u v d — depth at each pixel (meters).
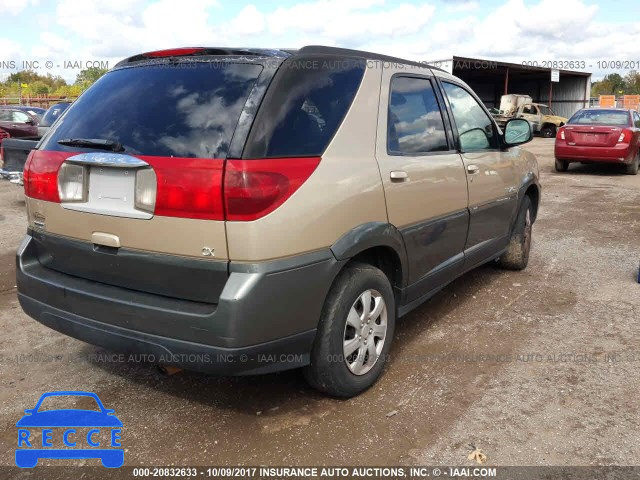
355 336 3.11
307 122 2.81
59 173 2.94
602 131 12.70
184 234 2.57
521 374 3.48
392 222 3.27
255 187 2.47
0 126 15.95
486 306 4.67
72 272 3.06
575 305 4.68
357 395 3.24
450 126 4.05
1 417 3.06
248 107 2.60
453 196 3.93
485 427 2.92
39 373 3.55
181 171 2.53
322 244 2.78
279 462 2.66
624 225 7.74
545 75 38.69
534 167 5.67
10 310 4.64
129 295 2.78
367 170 3.08
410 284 3.58
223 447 2.78
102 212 2.78
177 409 3.12
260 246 2.50
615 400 3.17
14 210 9.06
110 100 3.00
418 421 2.98
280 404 3.16
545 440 2.81
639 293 4.95
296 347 2.77
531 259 6.09
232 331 2.49
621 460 2.65
